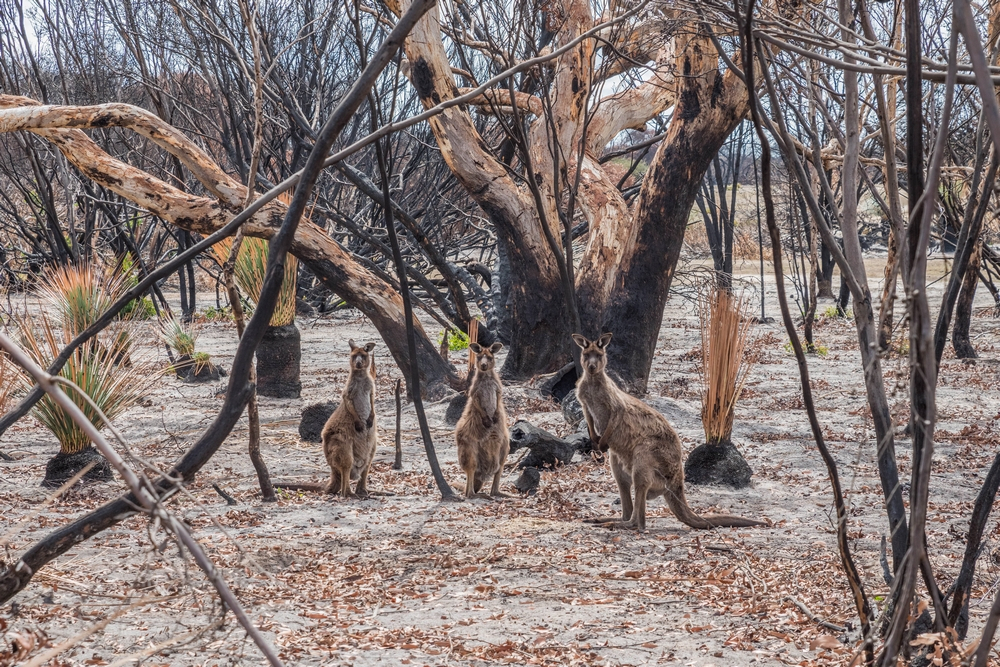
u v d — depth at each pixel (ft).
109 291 41.04
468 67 41.75
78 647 14.78
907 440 39.65
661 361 71.26
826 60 12.16
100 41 63.98
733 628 16.57
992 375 59.93
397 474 33.06
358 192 89.30
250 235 42.83
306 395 52.39
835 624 16.46
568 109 52.26
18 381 29.19
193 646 14.71
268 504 27.43
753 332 92.58
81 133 40.70
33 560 9.07
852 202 12.78
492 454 29.01
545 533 24.16
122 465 6.66
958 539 23.09
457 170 51.60
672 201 50.06
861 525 25.25
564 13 51.24
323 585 19.11
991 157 11.43
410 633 16.14
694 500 28.84
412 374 29.25
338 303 102.94
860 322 12.25
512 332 53.93
